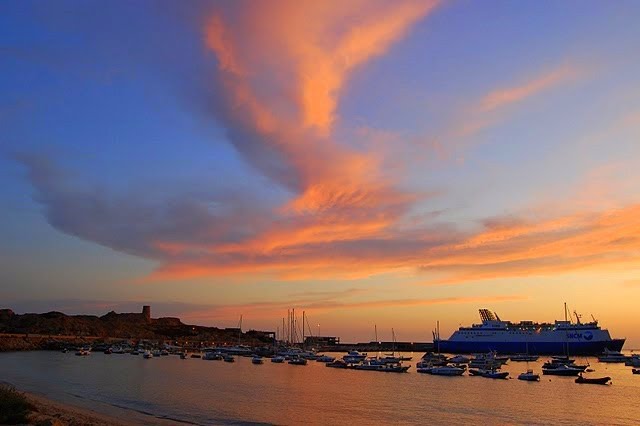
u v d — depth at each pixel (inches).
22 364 5949.8
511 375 5821.9
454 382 4948.3
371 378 5260.8
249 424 2471.7
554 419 2864.2
